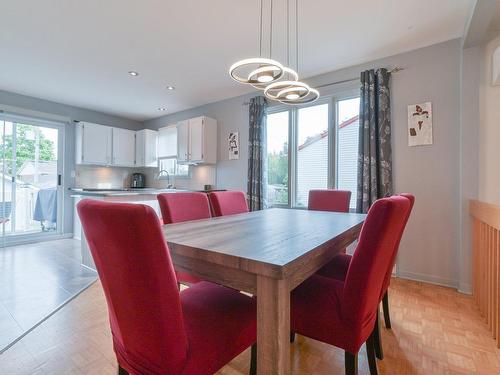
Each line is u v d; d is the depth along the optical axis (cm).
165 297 72
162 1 209
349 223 161
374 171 286
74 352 155
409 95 279
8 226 417
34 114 432
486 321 190
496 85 232
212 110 464
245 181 420
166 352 75
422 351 157
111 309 85
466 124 243
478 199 237
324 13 223
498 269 163
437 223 264
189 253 100
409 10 219
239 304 111
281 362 81
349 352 102
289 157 376
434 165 265
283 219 179
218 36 258
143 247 67
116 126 552
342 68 325
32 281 264
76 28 245
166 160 551
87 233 77
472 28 217
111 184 551
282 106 384
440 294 238
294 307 113
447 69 261
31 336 171
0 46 276
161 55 296
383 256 105
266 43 270
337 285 124
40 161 452
